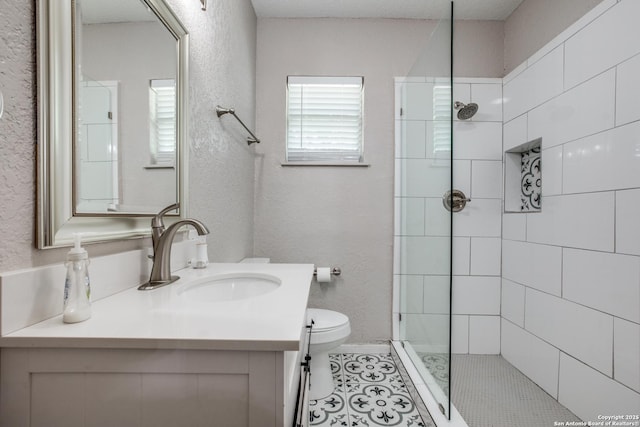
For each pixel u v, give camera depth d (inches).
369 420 54.4
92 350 18.6
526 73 70.9
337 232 80.8
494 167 80.2
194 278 34.4
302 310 23.7
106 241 27.0
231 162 60.8
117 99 28.5
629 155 46.4
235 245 64.1
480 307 80.5
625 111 47.0
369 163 80.3
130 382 18.7
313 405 58.4
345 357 78.2
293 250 80.8
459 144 80.4
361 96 81.9
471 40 82.0
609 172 49.6
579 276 55.4
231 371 18.6
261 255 80.7
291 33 81.0
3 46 18.2
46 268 20.8
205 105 47.8
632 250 45.8
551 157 63.1
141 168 32.3
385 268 80.8
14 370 18.4
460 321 80.7
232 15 60.0
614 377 48.3
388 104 80.7
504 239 78.8
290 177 80.9
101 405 18.6
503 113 79.8
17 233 19.2
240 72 65.9
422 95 62.6
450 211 47.9
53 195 21.2
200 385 18.7
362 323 80.8
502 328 79.4
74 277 20.8
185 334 18.7
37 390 18.5
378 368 72.7
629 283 46.2
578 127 56.0
